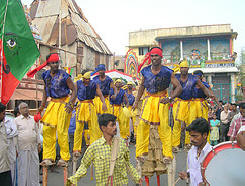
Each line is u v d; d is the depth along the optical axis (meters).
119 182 3.12
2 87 5.51
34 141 5.46
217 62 29.81
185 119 5.98
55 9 19.67
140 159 4.73
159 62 4.51
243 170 2.49
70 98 4.91
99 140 3.15
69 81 4.88
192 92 5.96
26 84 12.32
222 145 2.60
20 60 5.74
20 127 5.33
